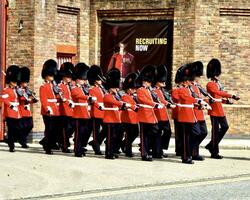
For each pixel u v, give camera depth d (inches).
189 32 1209.4
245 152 1068.5
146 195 655.8
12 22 1149.7
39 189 665.6
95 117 973.8
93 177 751.1
